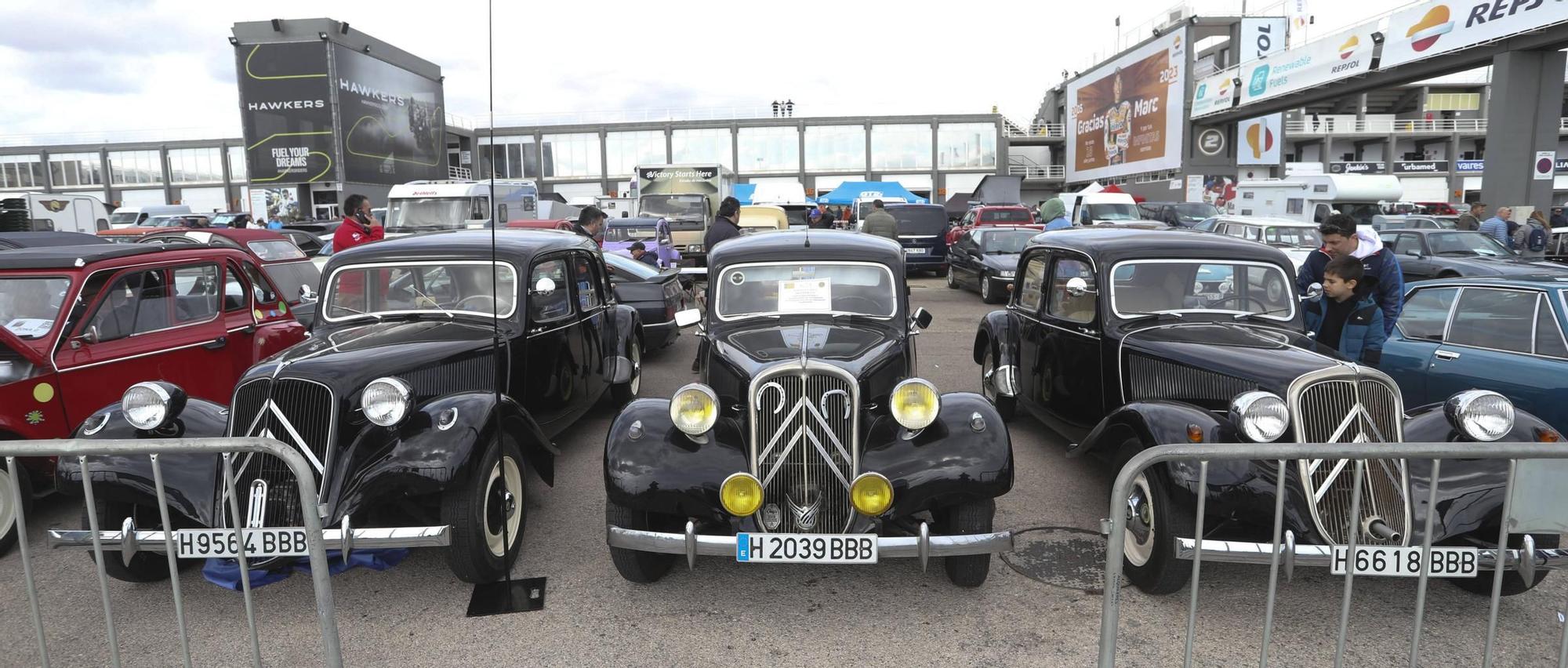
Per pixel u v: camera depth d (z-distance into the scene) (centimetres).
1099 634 346
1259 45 3456
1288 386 370
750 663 328
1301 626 351
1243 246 506
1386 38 2000
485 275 505
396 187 1794
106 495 361
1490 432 342
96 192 4672
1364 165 5134
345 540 336
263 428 371
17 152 4653
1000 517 477
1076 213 2259
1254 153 3569
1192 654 329
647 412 385
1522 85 1675
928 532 345
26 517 451
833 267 486
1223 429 362
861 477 343
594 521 477
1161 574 364
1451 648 333
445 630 356
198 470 369
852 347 421
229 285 581
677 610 372
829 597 382
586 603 379
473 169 4822
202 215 2467
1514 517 268
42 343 458
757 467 364
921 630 352
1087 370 512
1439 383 534
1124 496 273
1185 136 3494
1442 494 343
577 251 612
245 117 3416
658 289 955
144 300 515
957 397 390
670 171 2256
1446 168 5147
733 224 963
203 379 547
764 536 339
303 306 850
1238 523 398
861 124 4825
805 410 369
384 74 3766
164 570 405
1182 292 497
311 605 381
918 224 1892
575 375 589
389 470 362
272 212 3403
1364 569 313
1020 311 625
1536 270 747
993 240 1557
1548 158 1695
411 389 371
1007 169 4916
